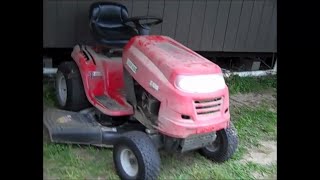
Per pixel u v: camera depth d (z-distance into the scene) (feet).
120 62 10.57
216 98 8.19
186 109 7.76
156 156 8.08
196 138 8.42
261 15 17.44
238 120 12.87
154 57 8.43
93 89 10.20
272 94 16.20
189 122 7.82
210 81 8.12
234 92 15.87
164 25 15.52
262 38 17.88
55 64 14.97
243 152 10.78
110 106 9.60
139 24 9.86
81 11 13.98
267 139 11.83
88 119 9.80
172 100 7.82
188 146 8.41
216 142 9.70
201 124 7.91
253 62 18.71
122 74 10.43
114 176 8.80
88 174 8.86
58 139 9.23
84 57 10.61
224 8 16.51
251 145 11.32
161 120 8.07
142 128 9.54
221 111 8.30
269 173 9.86
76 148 9.78
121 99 9.85
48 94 12.55
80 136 9.23
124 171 8.50
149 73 8.32
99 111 9.82
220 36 16.90
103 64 10.46
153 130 8.63
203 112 8.00
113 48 10.69
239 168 9.78
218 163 9.82
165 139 8.61
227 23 16.84
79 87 10.74
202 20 16.22
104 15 11.56
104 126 9.52
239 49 17.57
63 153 9.43
